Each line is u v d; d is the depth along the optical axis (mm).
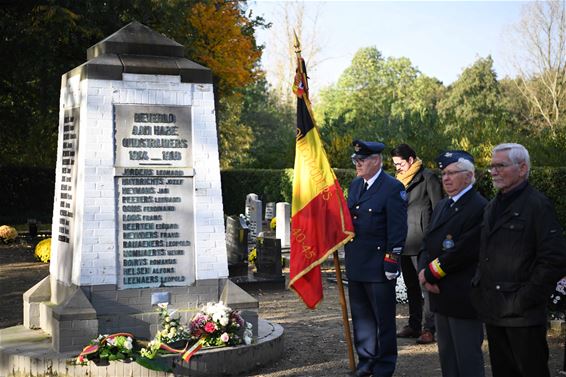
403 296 11492
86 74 7578
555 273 4641
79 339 7125
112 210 7516
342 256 17031
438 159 5879
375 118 31844
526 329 4730
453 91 65250
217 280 7836
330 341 8773
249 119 63125
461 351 5664
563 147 21562
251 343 7461
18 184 32719
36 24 21328
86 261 7391
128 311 7496
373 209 6965
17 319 10461
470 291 5262
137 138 7688
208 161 7910
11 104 26922
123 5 22641
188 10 24922
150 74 7781
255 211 22328
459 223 5691
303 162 7359
